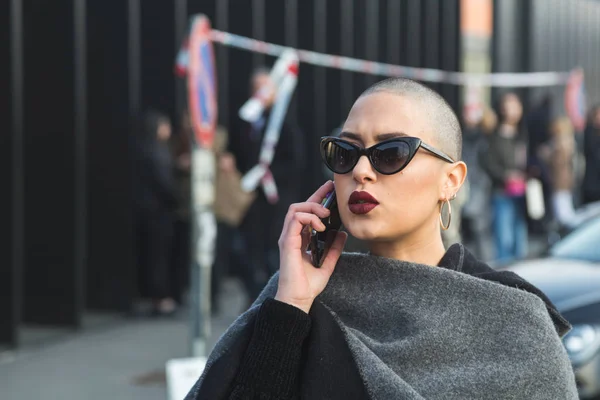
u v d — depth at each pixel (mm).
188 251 11133
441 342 2279
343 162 2387
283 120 10547
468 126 13125
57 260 9695
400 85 2424
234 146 10953
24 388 7602
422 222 2408
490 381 2238
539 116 18719
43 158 9641
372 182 2355
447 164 2404
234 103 12992
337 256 2459
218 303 10945
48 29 9570
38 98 9617
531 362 2264
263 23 13648
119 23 10453
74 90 9562
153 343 9445
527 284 2439
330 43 15016
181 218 10984
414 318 2309
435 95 2441
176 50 11617
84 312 10398
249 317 2428
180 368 5199
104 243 10625
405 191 2348
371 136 2381
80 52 9586
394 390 2211
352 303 2381
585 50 25641
